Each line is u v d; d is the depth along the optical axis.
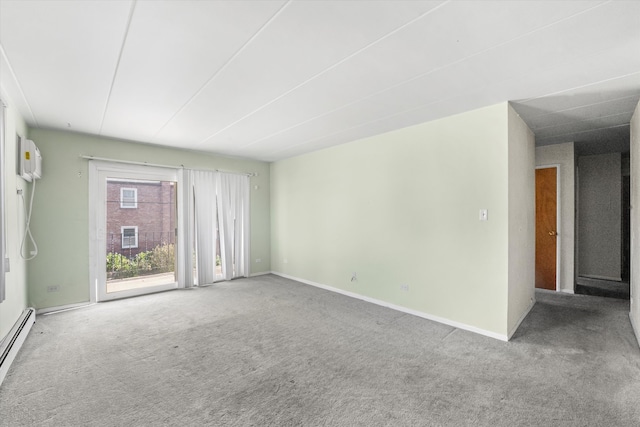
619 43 1.96
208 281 5.41
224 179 5.70
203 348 2.82
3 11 1.65
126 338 3.06
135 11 1.67
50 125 3.78
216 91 2.78
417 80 2.54
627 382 2.21
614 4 1.58
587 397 2.04
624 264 5.48
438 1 1.58
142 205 4.86
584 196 5.68
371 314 3.79
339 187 4.83
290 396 2.08
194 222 5.31
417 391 2.13
